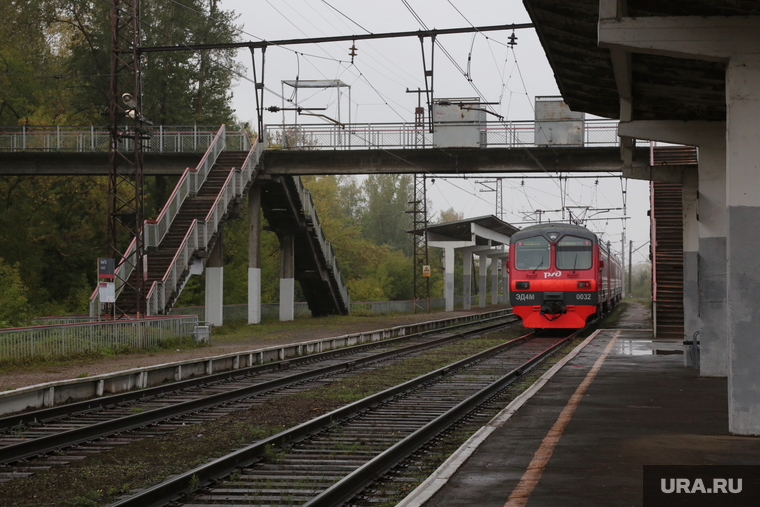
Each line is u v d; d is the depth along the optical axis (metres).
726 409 14.90
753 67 11.88
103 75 62.69
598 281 37.25
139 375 21.11
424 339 40.00
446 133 43.38
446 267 72.38
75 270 57.28
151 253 36.66
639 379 19.94
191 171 40.94
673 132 19.42
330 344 34.12
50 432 14.62
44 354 24.33
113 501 9.87
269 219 51.56
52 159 44.88
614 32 12.01
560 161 43.34
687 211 24.06
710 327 20.19
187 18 65.38
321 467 11.46
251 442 13.52
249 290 47.38
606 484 9.07
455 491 8.88
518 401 15.80
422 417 15.91
